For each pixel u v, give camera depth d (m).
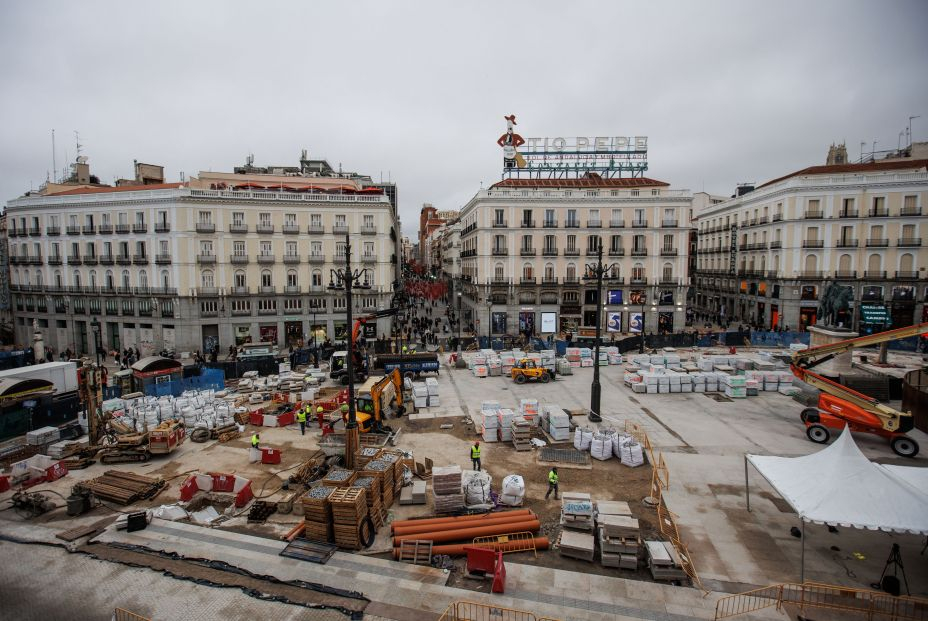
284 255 49.59
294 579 12.95
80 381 24.20
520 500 16.58
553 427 22.66
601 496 17.39
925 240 50.00
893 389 28.47
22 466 19.48
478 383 34.09
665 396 30.33
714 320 68.81
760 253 59.19
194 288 47.03
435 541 14.38
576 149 58.72
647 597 12.20
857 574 13.08
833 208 52.09
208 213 47.47
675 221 55.41
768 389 31.20
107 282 50.22
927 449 21.69
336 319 51.25
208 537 15.05
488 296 55.47
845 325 52.34
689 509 16.45
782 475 14.30
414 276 127.75
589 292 56.09
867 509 12.30
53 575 13.30
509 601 12.05
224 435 23.16
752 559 13.75
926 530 11.71
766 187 61.50
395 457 17.64
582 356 38.78
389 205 53.41
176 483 18.80
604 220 55.50
